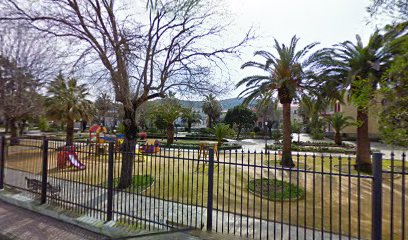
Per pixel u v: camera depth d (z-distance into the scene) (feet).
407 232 17.01
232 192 26.14
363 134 40.68
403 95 10.93
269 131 139.13
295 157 59.06
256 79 49.73
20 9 25.82
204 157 41.81
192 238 15.14
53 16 26.02
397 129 11.23
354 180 32.14
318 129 116.16
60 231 17.79
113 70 25.68
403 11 13.73
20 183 27.84
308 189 27.63
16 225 18.76
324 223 18.31
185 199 23.77
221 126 76.02
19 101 35.65
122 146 27.53
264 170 38.78
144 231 16.51
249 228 17.31
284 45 47.50
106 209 20.31
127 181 26.04
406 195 26.09
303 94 49.78
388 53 34.01
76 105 65.10
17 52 33.65
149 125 159.94
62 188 25.68
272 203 22.99
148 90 28.68
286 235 16.12
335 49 42.37
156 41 29.01
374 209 11.74
